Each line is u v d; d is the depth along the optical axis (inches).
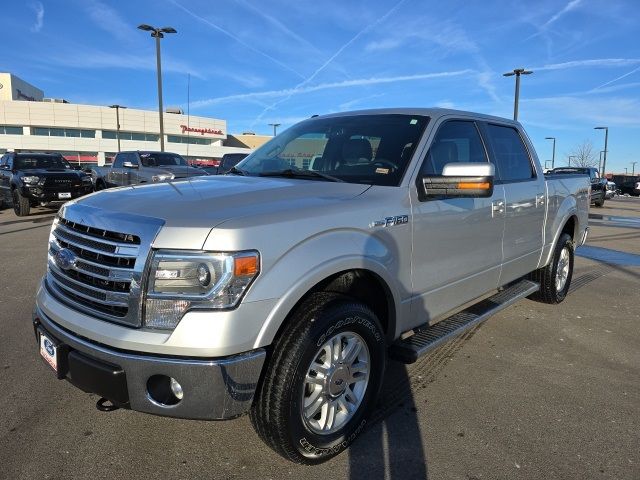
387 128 146.6
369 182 131.2
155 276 91.2
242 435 120.2
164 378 93.7
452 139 151.6
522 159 191.2
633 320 211.9
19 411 129.2
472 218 149.3
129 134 2947.8
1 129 2765.7
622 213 862.5
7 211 640.4
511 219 172.4
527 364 164.2
